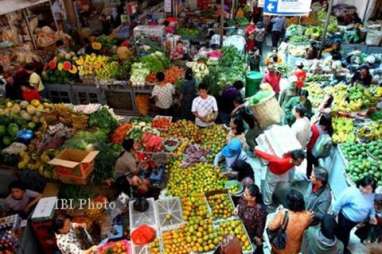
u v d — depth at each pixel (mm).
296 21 12891
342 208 4434
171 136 6918
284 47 10492
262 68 11008
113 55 9148
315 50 9430
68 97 8766
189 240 4250
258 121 6605
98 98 8602
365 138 5824
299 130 5414
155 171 5945
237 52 9633
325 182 4246
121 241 4492
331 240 3916
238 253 3324
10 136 6141
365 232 4754
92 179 5391
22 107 6680
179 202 4875
